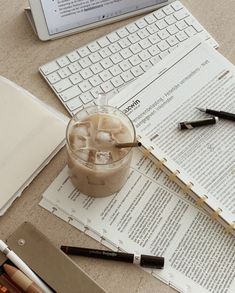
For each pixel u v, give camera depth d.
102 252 0.55
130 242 0.56
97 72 0.68
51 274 0.52
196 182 0.60
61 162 0.61
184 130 0.64
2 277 0.51
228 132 0.64
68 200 0.58
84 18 0.71
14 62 0.69
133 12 0.74
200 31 0.73
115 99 0.65
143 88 0.67
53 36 0.70
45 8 0.67
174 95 0.67
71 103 0.65
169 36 0.72
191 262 0.55
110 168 0.53
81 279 0.52
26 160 0.60
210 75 0.69
